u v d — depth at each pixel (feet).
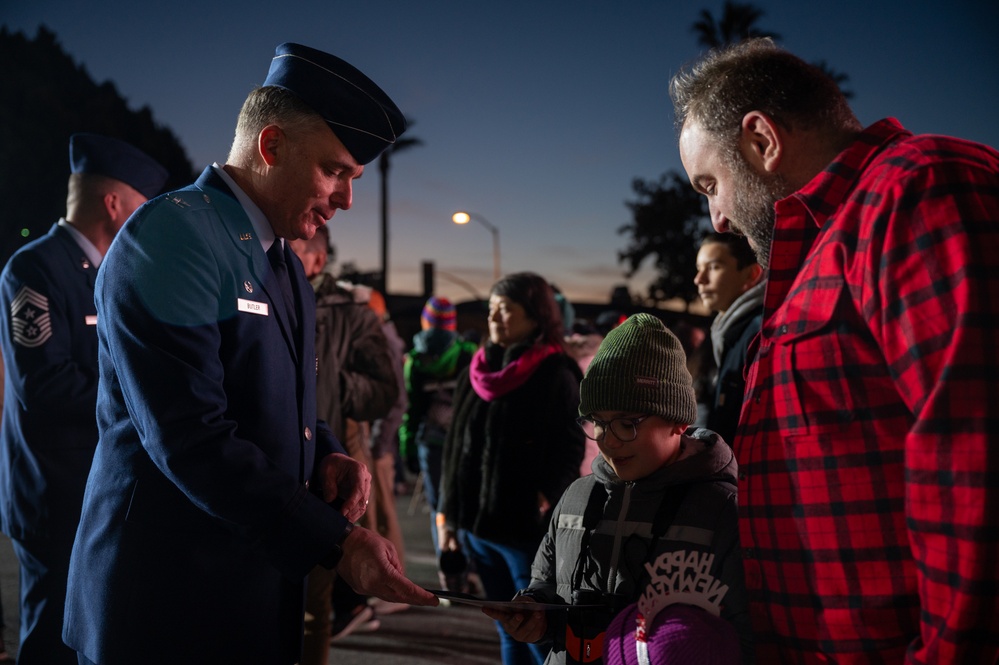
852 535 4.50
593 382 6.08
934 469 3.92
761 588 4.97
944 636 3.93
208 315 5.87
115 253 5.94
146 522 5.95
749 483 4.99
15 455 9.96
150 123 92.58
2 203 81.00
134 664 5.84
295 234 6.75
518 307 10.91
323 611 11.58
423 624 16.28
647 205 130.11
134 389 5.69
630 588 5.86
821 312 4.62
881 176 4.51
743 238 11.35
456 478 10.91
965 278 3.97
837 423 4.55
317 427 7.59
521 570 10.30
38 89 84.89
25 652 9.79
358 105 6.48
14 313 9.91
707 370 11.43
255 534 5.77
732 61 5.35
